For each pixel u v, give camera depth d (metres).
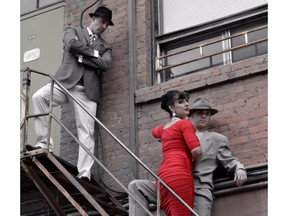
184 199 7.32
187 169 7.46
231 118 8.27
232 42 8.90
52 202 8.04
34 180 7.88
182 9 9.41
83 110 8.63
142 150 8.70
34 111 8.47
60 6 10.32
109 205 8.27
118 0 9.63
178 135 7.61
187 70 9.07
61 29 10.18
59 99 8.66
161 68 9.21
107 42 9.45
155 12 9.56
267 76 8.21
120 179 8.68
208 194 7.73
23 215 9.12
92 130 8.68
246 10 8.94
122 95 9.07
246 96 8.27
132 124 8.81
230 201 7.77
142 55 9.21
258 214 7.58
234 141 8.14
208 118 8.21
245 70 8.33
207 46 9.04
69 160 9.11
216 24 9.09
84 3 9.96
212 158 7.95
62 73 8.72
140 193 7.65
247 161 7.99
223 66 8.50
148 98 8.84
